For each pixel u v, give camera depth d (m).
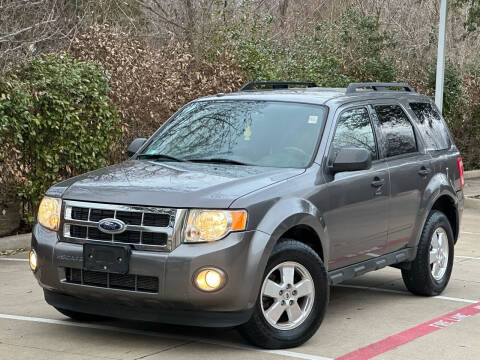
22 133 12.32
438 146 9.88
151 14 22.95
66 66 12.69
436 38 25.98
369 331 8.23
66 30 18.38
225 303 7.15
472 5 25.06
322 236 7.86
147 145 8.72
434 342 7.94
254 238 7.25
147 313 7.33
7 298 9.29
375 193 8.56
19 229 12.78
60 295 7.66
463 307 9.19
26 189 12.45
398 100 9.50
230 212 7.20
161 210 7.23
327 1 30.66
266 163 8.09
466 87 25.20
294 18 27.58
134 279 7.25
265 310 7.47
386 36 23.09
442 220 9.62
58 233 7.55
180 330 8.12
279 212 7.43
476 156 26.48
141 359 7.28
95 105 12.99
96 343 7.70
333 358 7.40
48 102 12.43
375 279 10.49
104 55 13.98
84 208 7.47
